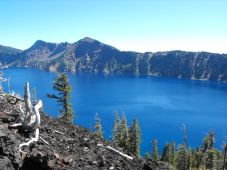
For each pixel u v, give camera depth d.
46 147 11.91
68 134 16.06
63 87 44.25
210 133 105.25
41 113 19.91
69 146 13.80
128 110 190.88
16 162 9.66
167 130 147.00
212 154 96.69
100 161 12.66
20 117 13.30
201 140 134.50
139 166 13.66
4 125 12.28
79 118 161.25
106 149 15.09
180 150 90.44
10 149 9.86
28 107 12.91
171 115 182.12
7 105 16.72
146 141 128.88
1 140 9.92
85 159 12.62
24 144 11.05
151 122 161.00
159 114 182.75
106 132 133.12
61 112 44.88
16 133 11.95
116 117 66.88
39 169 10.30
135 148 66.06
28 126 12.43
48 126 16.00
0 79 21.73
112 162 13.12
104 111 182.75
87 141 15.61
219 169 86.69
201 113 194.75
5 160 9.32
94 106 199.88
